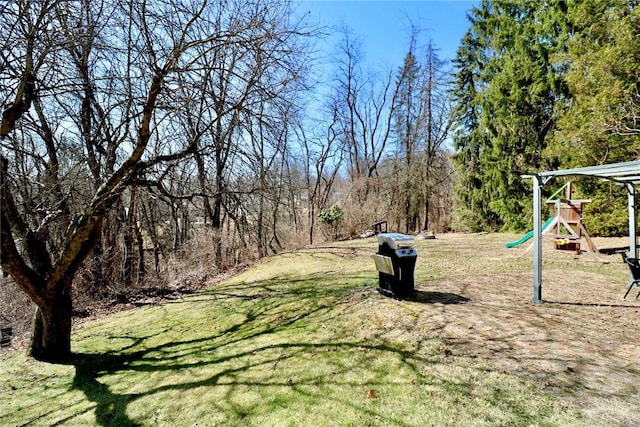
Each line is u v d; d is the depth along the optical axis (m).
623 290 5.61
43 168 6.55
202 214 13.26
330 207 17.61
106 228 9.45
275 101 5.91
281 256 11.58
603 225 11.08
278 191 12.55
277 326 5.14
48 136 7.16
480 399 2.71
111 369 4.50
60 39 4.28
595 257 8.53
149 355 4.86
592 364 3.08
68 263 4.81
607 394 2.62
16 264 4.42
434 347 3.66
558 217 9.53
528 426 2.34
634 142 9.62
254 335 4.95
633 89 9.55
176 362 4.44
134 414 3.29
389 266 5.23
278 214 17.08
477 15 17.17
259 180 10.98
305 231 17.02
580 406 2.49
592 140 10.23
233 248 12.87
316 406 2.94
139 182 5.16
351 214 17.14
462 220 17.84
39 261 4.86
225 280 9.63
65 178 6.03
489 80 15.99
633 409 2.42
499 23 15.27
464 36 19.50
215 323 5.88
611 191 10.77
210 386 3.60
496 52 15.76
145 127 4.88
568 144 11.18
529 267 7.59
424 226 20.56
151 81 5.11
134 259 11.16
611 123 9.81
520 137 14.47
